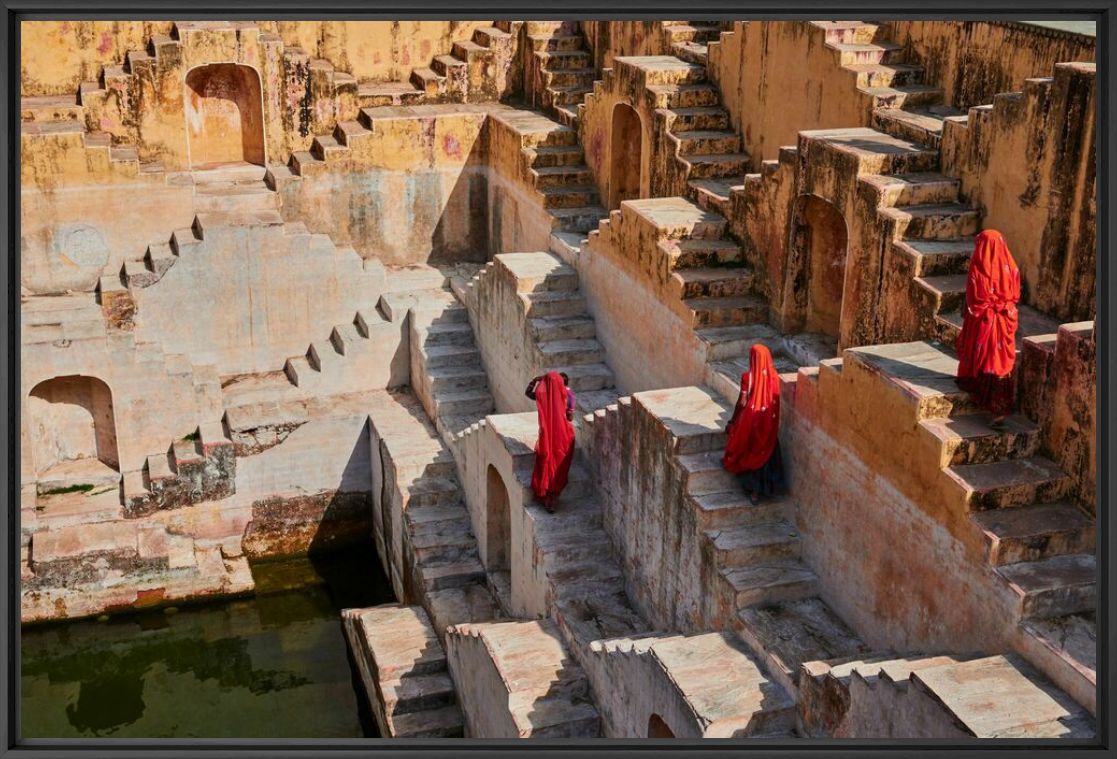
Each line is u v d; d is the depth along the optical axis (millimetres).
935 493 10859
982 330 10633
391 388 22500
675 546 13828
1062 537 10312
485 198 23859
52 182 20672
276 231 21500
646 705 12344
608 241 18125
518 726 13281
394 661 16922
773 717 11320
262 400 21625
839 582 12453
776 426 12938
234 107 22922
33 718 18453
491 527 18094
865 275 13438
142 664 19547
